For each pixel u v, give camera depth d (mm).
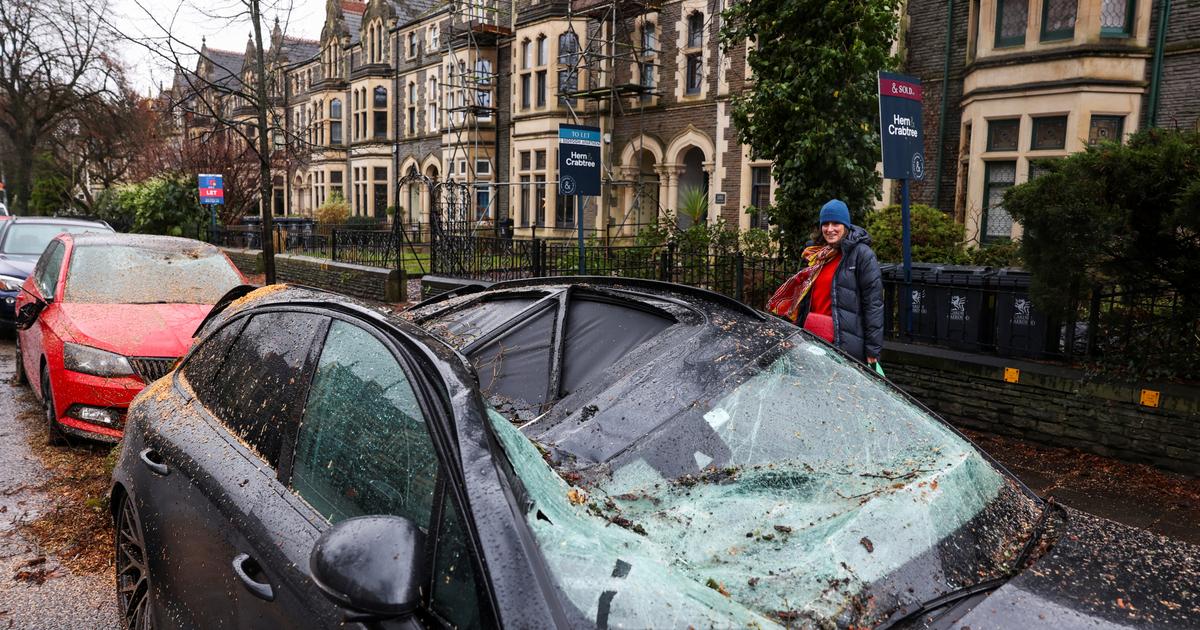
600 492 1935
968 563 1866
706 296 2902
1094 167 5328
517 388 2566
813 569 1730
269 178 11258
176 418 2920
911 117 7184
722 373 2414
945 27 14414
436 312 3322
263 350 2719
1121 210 5230
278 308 2811
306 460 2182
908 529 1896
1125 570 1889
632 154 21828
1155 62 11906
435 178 32062
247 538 2109
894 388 2676
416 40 33219
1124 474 5188
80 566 3984
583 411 2283
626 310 2826
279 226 21891
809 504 1982
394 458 1860
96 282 6480
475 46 27984
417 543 1502
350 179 40094
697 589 1596
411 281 15273
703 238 11547
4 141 32344
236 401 2703
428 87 32438
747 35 8922
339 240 16531
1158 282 5527
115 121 30312
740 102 9125
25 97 30344
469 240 12938
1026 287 6039
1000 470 2445
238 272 7195
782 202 8742
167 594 2551
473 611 1457
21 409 6906
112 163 35094
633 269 10312
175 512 2555
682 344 2549
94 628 3406
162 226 21719
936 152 14688
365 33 36844
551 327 2799
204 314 6168
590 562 1563
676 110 20422
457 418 1735
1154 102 11984
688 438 2160
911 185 15117
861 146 8453
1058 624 1641
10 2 27969
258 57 10992
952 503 2057
